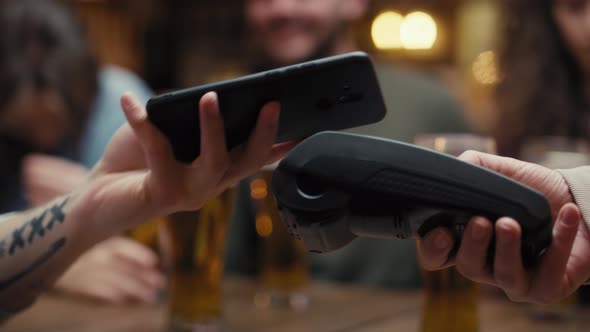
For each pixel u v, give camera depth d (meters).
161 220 0.94
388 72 1.85
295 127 0.61
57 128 1.62
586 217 0.55
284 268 1.09
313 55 1.96
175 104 0.55
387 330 0.92
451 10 3.85
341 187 0.53
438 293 0.81
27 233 0.72
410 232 0.54
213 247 0.91
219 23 3.88
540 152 1.05
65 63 1.58
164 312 1.06
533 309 0.99
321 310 1.05
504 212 0.50
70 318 1.01
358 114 0.60
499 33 1.90
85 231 0.69
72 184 1.27
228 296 1.17
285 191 0.54
